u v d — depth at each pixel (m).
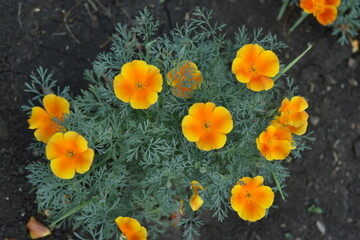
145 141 0.66
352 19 0.85
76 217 0.68
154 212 0.74
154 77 0.59
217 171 0.64
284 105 0.60
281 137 0.60
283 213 0.83
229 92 0.64
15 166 0.75
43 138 0.62
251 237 0.82
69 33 0.79
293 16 0.86
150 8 0.82
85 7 0.80
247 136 0.61
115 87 0.59
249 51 0.60
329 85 0.86
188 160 0.63
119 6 0.81
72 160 0.58
